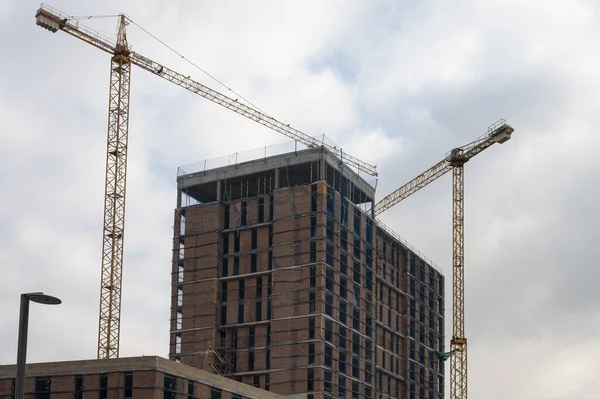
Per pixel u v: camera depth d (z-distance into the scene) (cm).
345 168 19562
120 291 18550
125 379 12350
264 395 14688
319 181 18438
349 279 18950
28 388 12619
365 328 19350
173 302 19088
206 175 19550
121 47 19888
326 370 17638
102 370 12444
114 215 19000
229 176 19338
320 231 18175
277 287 18225
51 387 12550
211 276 18825
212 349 18300
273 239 18538
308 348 17675
